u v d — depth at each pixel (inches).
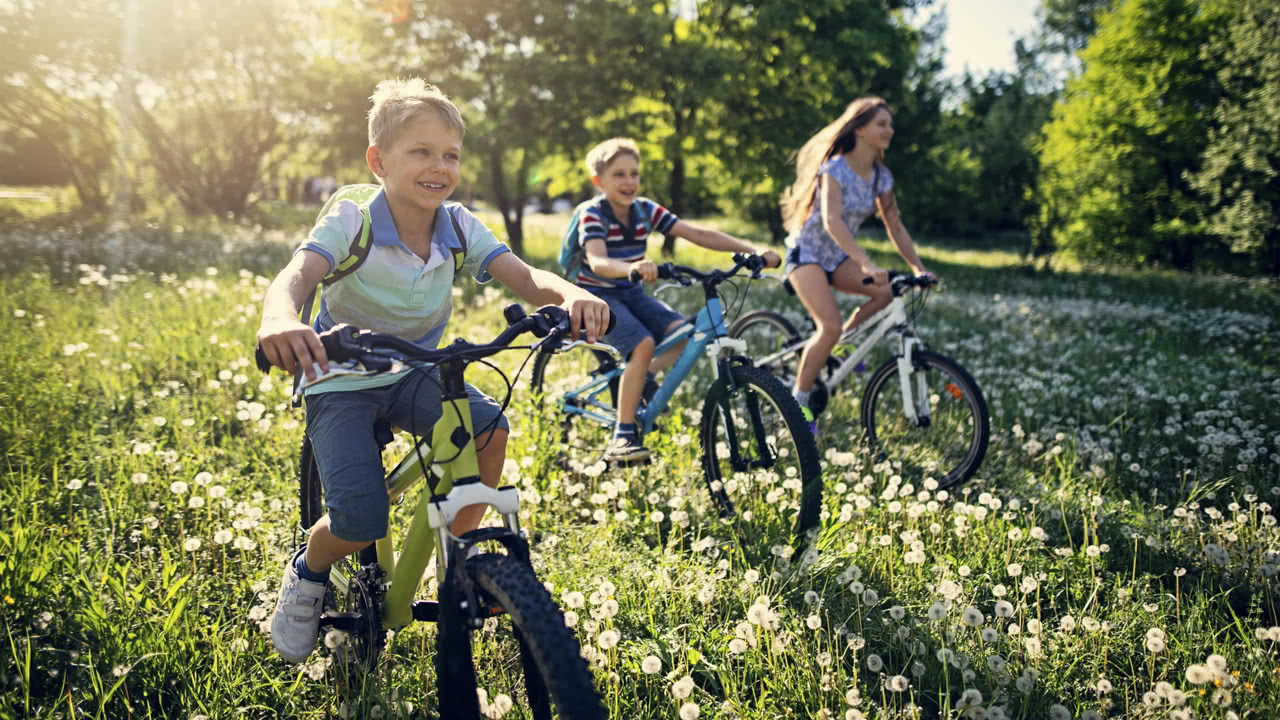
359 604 101.4
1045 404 234.5
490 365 85.2
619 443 163.9
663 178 1140.5
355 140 832.3
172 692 102.8
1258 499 166.6
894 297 192.9
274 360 69.1
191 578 123.0
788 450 162.6
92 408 194.2
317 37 934.4
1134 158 858.8
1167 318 437.7
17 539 123.3
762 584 126.9
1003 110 1801.2
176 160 1115.9
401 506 139.3
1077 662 110.3
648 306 176.7
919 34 1106.1
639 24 764.6
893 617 113.7
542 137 783.7
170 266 448.8
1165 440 205.8
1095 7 1485.0
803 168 203.8
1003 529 146.0
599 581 123.9
